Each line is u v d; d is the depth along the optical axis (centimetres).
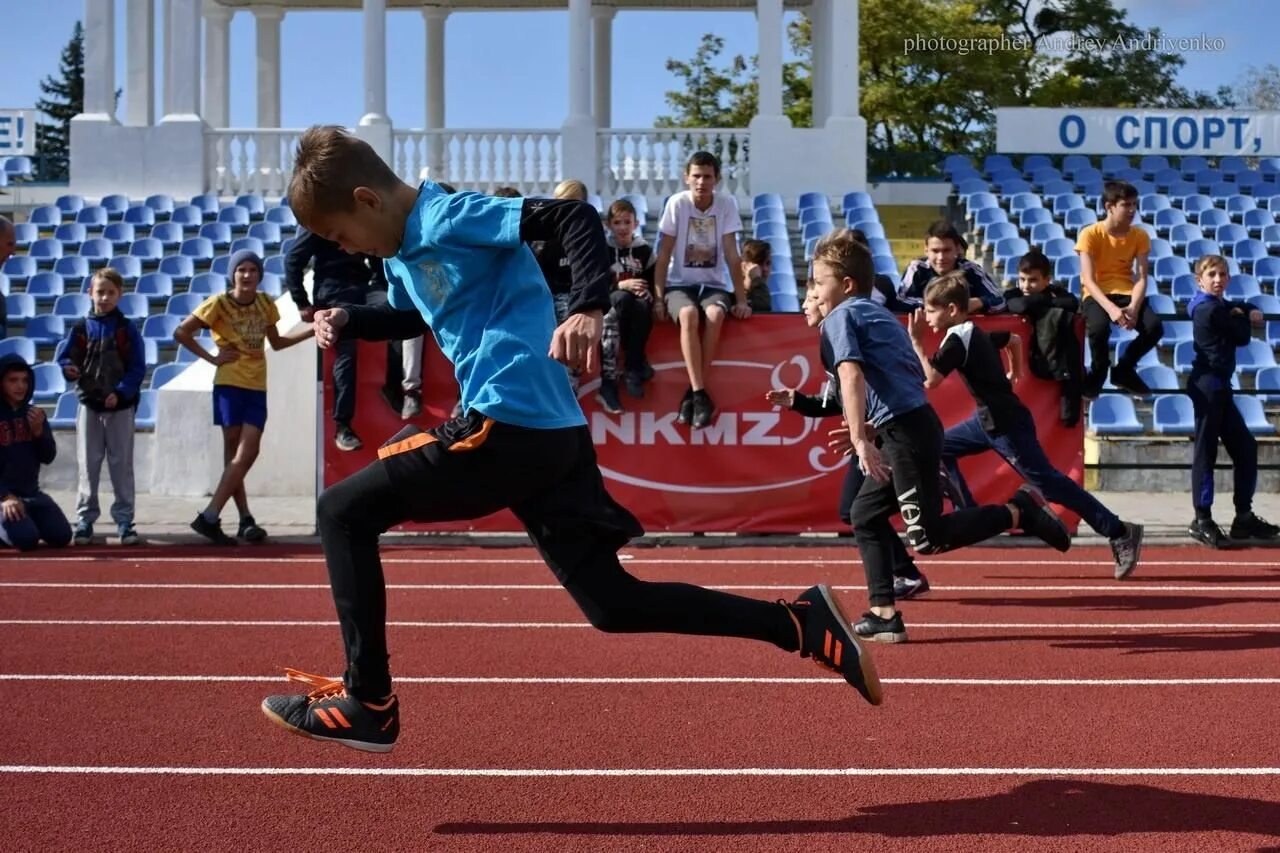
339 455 1034
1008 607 791
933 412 670
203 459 1329
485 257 390
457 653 661
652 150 2172
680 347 1037
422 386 1024
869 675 424
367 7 2144
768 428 1043
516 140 2153
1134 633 714
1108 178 2328
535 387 389
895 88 3675
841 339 648
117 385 1020
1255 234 2086
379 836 409
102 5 2217
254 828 415
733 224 1042
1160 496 1368
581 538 408
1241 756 492
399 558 972
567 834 411
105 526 1131
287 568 921
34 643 679
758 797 446
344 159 389
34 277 1839
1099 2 3788
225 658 647
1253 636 707
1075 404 1041
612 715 546
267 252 1931
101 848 398
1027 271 1029
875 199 2364
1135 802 441
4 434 991
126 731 520
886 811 432
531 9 2589
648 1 2534
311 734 418
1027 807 436
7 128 2491
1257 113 2339
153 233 1984
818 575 916
